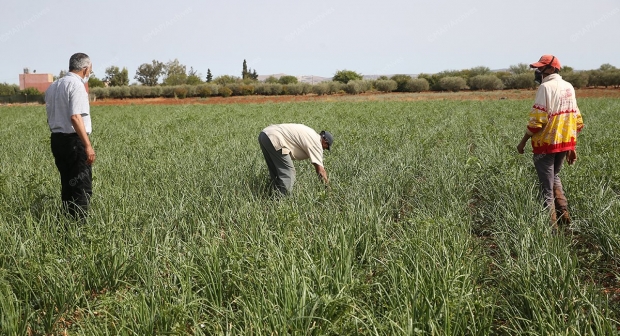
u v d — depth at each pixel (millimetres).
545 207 6531
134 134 17250
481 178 8477
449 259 4969
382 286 4680
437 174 8609
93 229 5941
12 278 4910
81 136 6707
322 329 4012
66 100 6734
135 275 5254
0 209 6910
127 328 3951
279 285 4359
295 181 8352
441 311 4043
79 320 4488
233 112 30828
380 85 76938
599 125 16203
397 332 3785
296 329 3896
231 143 13336
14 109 42656
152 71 110625
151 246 5621
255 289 4633
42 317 4633
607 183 7602
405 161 9945
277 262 4883
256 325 3900
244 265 5031
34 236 5793
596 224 6008
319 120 21766
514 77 74562
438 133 14250
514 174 7617
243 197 7430
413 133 14227
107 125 22047
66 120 6797
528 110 27625
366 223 5988
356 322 3883
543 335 3854
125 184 8445
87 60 6961
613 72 68438
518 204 6609
